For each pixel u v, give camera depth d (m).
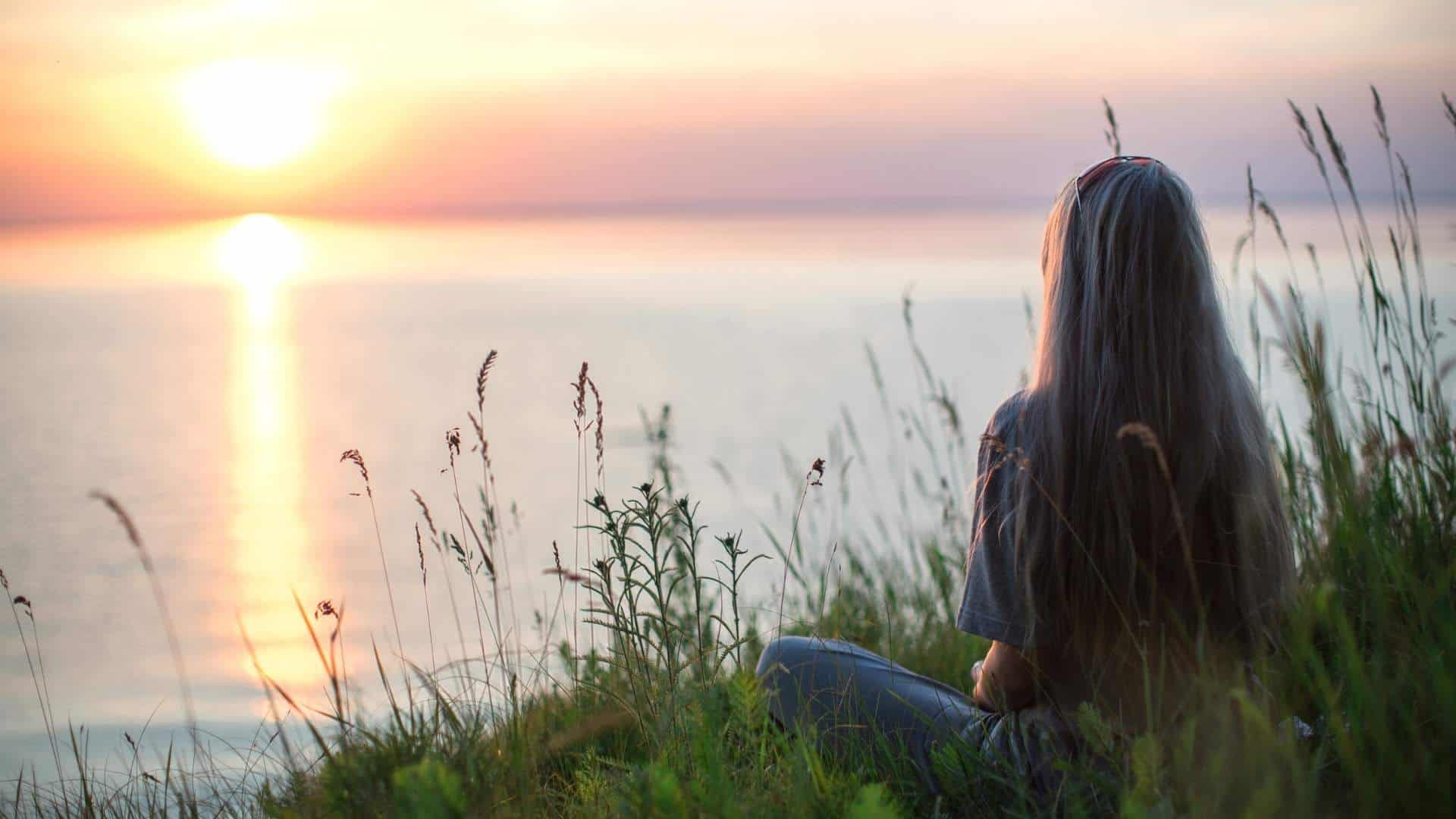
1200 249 1.83
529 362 70.69
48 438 44.31
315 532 24.97
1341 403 2.34
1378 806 1.46
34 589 19.27
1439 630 1.72
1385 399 2.49
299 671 8.12
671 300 130.25
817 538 5.84
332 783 1.76
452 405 52.59
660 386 56.16
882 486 10.73
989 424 1.95
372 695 2.59
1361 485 2.10
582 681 2.25
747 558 5.56
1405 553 2.09
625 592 2.09
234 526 26.55
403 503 28.66
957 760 1.94
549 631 2.62
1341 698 1.69
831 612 3.75
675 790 1.58
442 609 10.32
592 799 1.99
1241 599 1.81
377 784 1.70
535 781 1.93
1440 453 2.30
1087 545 1.79
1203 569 1.80
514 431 43.38
